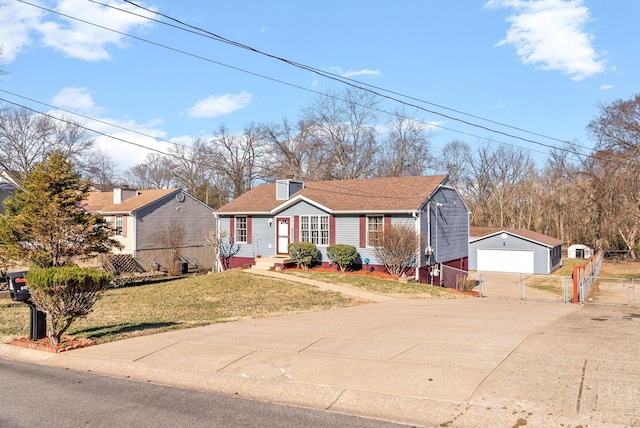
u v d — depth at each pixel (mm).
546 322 12695
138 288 22406
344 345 9633
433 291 22109
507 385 6773
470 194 67375
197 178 63906
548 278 36750
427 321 12750
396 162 52219
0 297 20453
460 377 7203
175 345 10023
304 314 14656
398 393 6684
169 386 7605
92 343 10320
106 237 23250
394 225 25453
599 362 7801
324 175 52438
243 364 8430
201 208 40188
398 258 24688
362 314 14398
